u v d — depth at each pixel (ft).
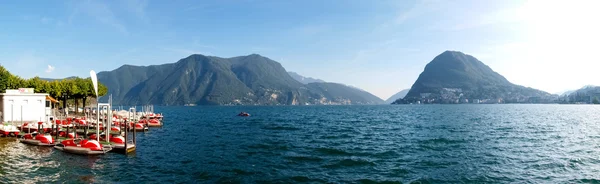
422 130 226.38
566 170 100.32
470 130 224.53
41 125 167.94
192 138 181.68
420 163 110.11
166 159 115.75
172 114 573.33
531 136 186.80
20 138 150.61
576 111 628.28
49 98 236.02
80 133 171.63
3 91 235.40
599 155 123.65
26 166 101.14
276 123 312.50
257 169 100.83
